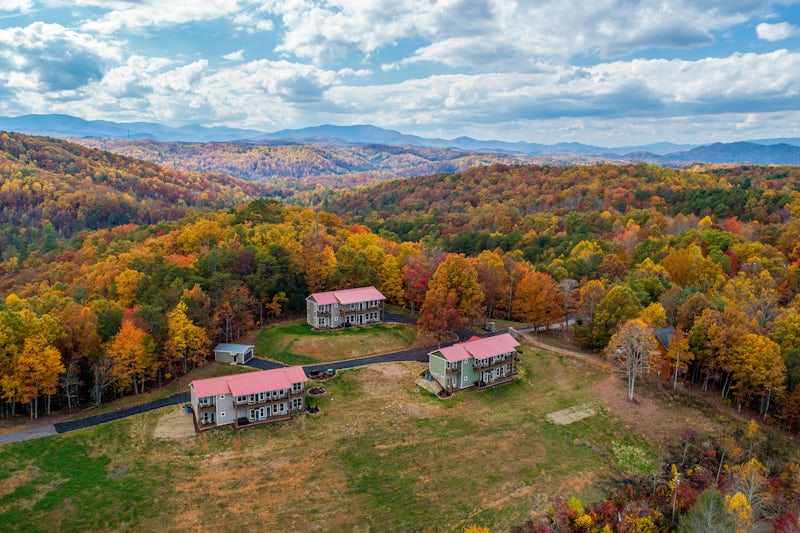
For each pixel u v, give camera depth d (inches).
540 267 5521.7
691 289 4296.3
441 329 3895.2
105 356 3073.3
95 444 2655.0
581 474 2689.5
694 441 3004.4
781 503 2613.2
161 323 3356.3
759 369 3110.2
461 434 2947.8
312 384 3368.6
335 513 2327.8
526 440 2933.1
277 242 5196.9
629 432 3063.5
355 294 4350.4
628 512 2453.2
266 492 2417.6
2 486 2300.7
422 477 2591.0
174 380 3380.9
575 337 4092.0
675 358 3437.5
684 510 2522.1
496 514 2386.8
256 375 3034.0
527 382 3582.7
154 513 2246.6
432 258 5098.4
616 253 5900.6
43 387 2844.5
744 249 5280.5
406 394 3324.3
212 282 3983.8
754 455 2923.2
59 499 2262.6
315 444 2775.6
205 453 2647.6
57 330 3065.9
